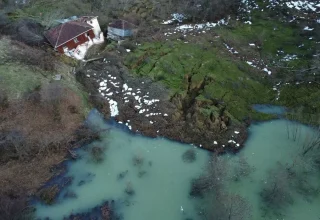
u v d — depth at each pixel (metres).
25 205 29.66
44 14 51.38
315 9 54.28
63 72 42.31
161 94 39.06
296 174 31.41
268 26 51.50
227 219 26.91
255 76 42.25
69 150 34.34
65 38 44.03
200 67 42.72
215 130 35.62
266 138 35.28
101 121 37.53
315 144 32.16
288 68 42.84
